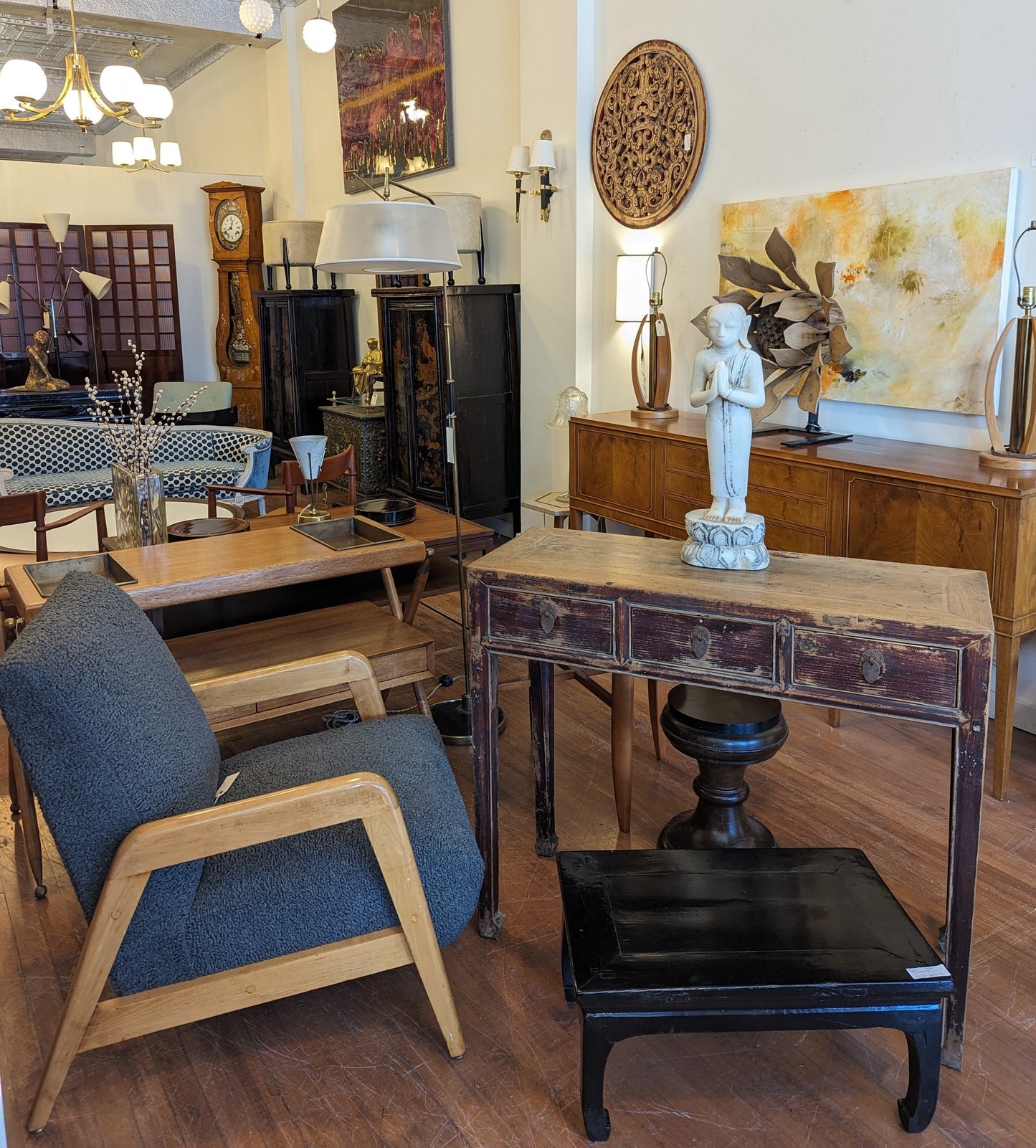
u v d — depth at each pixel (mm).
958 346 3398
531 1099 1835
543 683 2512
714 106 4262
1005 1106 1803
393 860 1800
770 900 1872
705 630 1939
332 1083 1883
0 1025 2059
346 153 7520
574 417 4406
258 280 8523
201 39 8102
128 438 3635
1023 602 2807
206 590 2760
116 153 6883
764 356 3881
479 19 5836
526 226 5371
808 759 3203
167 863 1670
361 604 3275
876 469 3098
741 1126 1766
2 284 7938
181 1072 1921
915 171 3514
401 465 6367
